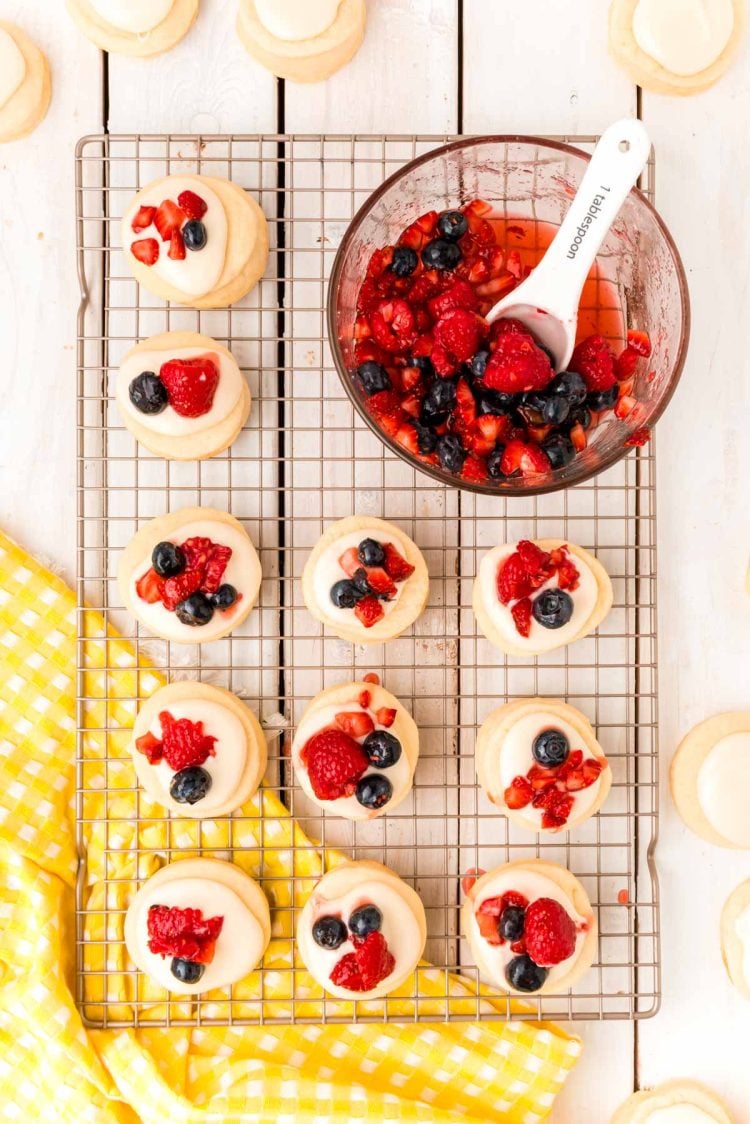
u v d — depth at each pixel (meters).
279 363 0.95
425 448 0.88
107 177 0.94
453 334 0.87
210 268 0.92
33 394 0.95
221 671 0.95
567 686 0.95
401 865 0.95
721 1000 0.96
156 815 0.94
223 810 0.92
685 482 0.96
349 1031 0.94
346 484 0.95
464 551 0.95
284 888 0.94
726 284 0.96
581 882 0.95
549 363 0.87
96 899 0.94
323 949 0.91
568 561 0.92
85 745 0.94
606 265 0.92
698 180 0.96
